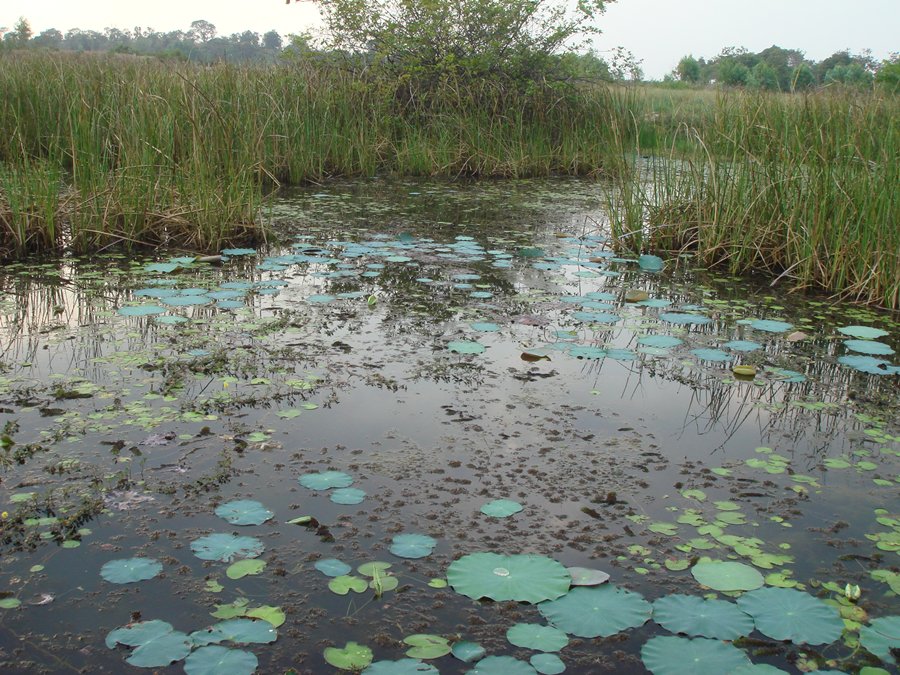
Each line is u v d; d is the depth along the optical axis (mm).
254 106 8289
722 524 2137
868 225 4441
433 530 2057
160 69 8961
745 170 5246
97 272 4562
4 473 2271
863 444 2664
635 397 3002
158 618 1693
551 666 1569
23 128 7621
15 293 4098
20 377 2988
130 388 2912
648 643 1640
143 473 2299
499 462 2441
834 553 2014
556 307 4164
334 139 9148
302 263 4973
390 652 1618
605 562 1953
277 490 2229
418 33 10570
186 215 5422
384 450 2490
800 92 5590
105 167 5594
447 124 10102
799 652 1640
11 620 1676
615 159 7172
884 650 1642
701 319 3906
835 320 4074
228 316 3820
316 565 1886
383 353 3373
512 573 1852
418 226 6270
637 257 5434
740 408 2936
